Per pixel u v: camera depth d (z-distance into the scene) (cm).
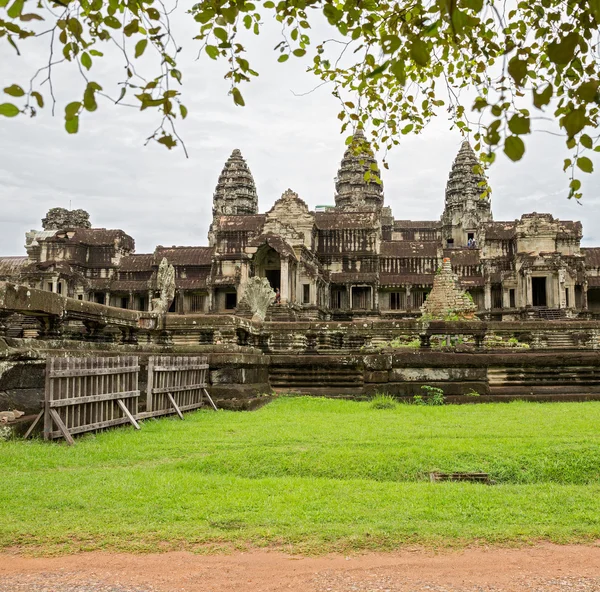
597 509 785
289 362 1995
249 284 2662
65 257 8438
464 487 880
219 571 601
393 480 957
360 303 7662
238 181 11362
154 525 714
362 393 1828
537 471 971
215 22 621
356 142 955
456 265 7844
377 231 7831
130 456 1050
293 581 580
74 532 691
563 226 7781
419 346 2425
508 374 1886
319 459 1005
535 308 7188
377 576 591
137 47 507
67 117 482
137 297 8162
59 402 1129
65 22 497
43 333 1546
